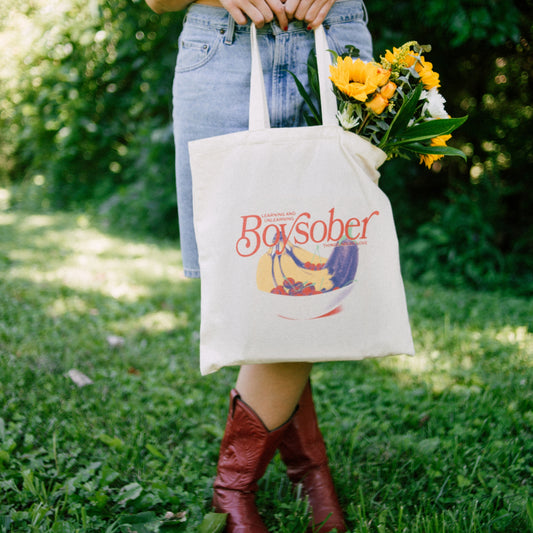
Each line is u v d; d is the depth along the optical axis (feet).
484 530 4.79
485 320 11.11
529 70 16.56
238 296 4.17
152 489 5.25
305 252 4.16
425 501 5.27
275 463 5.86
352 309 4.17
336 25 4.77
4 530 4.58
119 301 11.75
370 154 4.25
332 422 6.81
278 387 4.83
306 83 4.75
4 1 25.99
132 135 24.40
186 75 4.84
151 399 7.35
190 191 5.01
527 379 7.90
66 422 6.40
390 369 8.49
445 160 17.72
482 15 13.30
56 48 24.82
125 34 20.11
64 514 4.99
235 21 4.67
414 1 14.07
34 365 8.01
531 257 15.56
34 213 25.29
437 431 6.53
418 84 4.16
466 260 15.15
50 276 13.55
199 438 6.50
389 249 4.19
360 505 5.12
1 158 32.58
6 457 5.44
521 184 16.60
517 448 5.99
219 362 4.20
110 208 22.59
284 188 4.17
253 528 4.77
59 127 25.94
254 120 4.40
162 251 17.83
